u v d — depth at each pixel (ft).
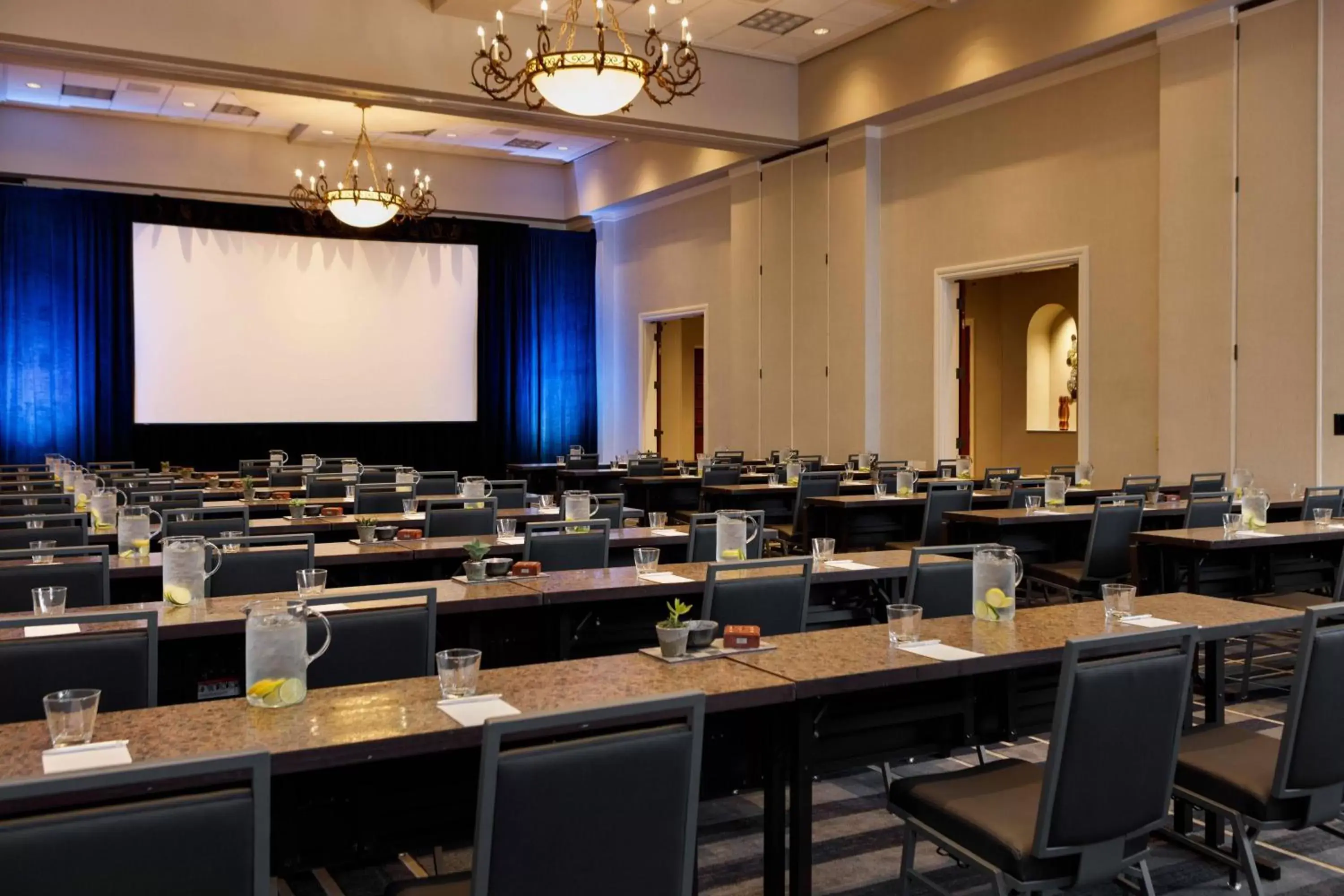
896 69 35.94
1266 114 26.18
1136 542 16.93
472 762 7.83
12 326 45.55
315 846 7.39
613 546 15.84
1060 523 21.06
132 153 47.55
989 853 7.31
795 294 41.88
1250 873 8.22
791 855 8.11
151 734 6.31
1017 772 8.49
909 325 37.70
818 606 14.12
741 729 8.79
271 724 6.51
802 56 39.14
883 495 25.02
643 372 53.83
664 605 13.23
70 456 46.73
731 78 38.70
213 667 10.87
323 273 50.72
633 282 54.34
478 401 54.08
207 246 48.49
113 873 4.46
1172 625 9.48
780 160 42.47
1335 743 7.97
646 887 5.63
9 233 45.39
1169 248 28.35
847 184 39.19
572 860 5.40
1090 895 9.49
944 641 8.87
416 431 54.34
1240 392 26.84
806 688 7.56
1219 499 20.01
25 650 7.92
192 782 5.54
